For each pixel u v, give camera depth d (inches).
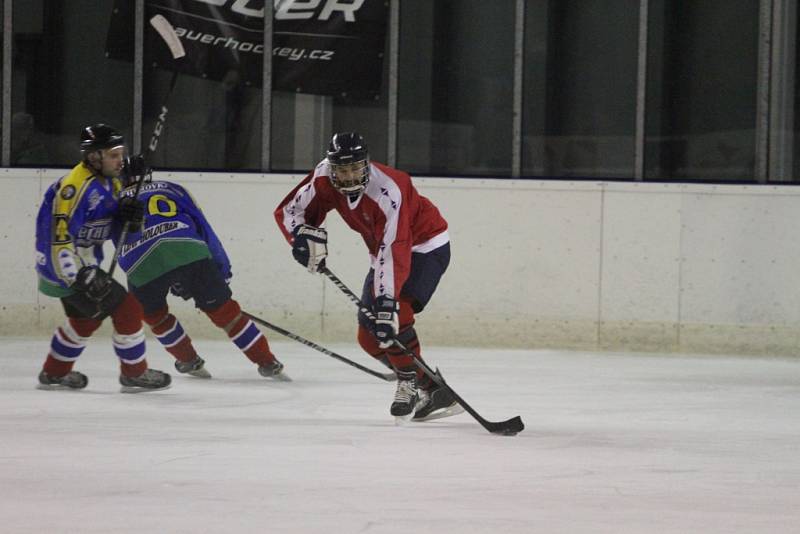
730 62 1163.3
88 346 1055.6
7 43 1170.0
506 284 1099.9
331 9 1166.3
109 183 743.7
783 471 539.2
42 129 1201.4
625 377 908.0
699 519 442.3
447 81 1195.9
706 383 880.9
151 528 415.5
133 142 1183.6
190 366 853.2
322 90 1175.6
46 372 780.6
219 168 1194.6
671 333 1082.7
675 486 501.4
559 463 548.7
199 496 466.0
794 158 1143.0
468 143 1198.9
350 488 485.1
